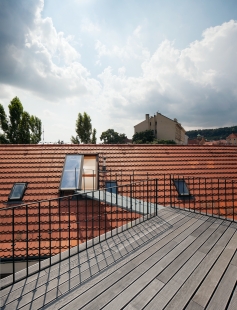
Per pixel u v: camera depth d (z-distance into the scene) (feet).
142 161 33.37
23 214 20.63
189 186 27.20
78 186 23.79
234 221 12.31
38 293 6.49
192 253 8.81
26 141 81.00
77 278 7.23
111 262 8.20
